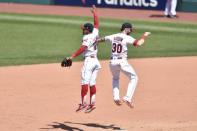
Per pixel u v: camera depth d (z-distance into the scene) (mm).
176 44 81688
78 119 40188
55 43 80875
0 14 112500
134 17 109938
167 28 97562
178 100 46938
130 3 122562
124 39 36375
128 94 36844
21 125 38062
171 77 56875
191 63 65812
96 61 37125
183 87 52188
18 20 104438
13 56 69250
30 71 58969
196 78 56594
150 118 40750
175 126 38125
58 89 50312
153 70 60719
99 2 124625
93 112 42500
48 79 54812
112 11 118625
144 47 78188
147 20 106000
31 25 98562
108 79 55062
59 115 41250
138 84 53094
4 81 53406
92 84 37031
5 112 41750
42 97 47062
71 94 48375
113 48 36750
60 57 69000
